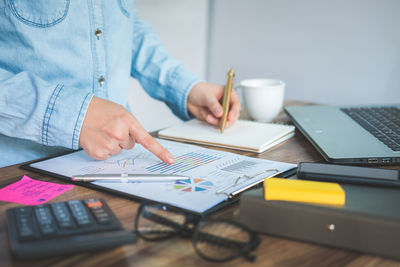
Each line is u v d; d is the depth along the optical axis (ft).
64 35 2.71
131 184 1.82
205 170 2.01
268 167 2.05
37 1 2.56
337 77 7.41
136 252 1.28
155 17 8.99
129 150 2.39
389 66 6.72
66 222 1.33
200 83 3.15
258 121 3.24
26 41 2.60
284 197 1.37
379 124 2.70
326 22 7.28
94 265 1.21
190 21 9.00
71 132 2.09
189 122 3.10
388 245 1.24
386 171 1.67
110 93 3.10
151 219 1.45
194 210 1.53
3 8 2.52
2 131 2.20
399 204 1.35
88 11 2.77
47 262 1.22
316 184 1.43
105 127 2.05
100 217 1.38
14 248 1.20
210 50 9.14
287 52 7.95
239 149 2.47
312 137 2.47
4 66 2.67
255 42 8.37
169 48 9.24
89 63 2.87
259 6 8.09
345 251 1.30
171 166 2.09
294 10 7.63
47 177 1.97
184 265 1.22
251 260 1.24
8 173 2.04
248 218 1.41
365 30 6.84
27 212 1.41
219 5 8.71
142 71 3.41
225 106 2.72
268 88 3.06
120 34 3.05
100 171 2.02
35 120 2.11
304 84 7.90
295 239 1.37
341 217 1.28
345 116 2.97
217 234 1.36
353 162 2.09
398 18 6.41
